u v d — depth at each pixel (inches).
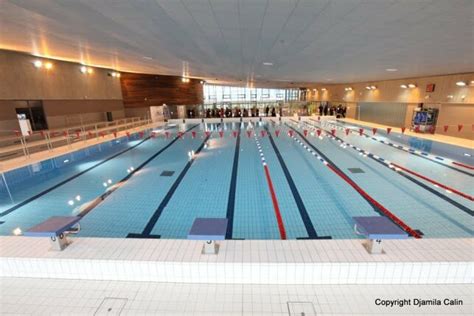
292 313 48.0
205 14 86.1
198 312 48.5
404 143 251.0
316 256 55.9
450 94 248.2
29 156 186.9
